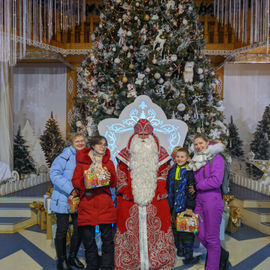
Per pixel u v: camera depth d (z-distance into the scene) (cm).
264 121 845
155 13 465
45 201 464
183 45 455
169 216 316
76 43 833
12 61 660
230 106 878
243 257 381
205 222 311
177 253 375
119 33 459
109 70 490
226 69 877
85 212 301
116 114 458
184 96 461
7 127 674
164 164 322
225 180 316
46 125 877
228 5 719
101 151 306
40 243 431
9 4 543
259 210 525
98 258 315
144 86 462
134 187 306
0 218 516
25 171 817
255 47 666
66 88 901
